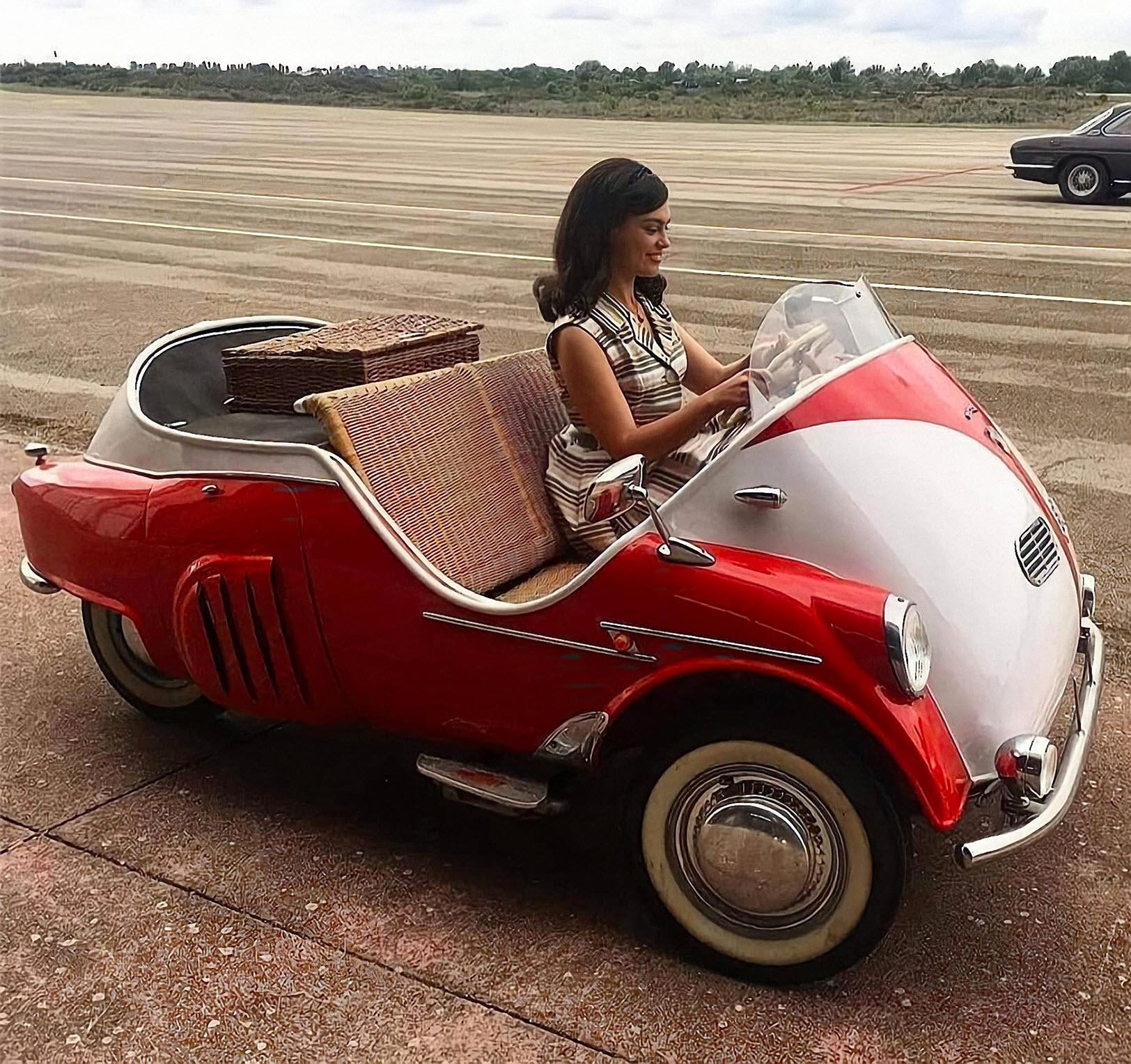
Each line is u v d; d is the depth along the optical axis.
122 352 9.74
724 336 9.68
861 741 2.74
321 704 3.46
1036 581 2.99
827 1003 2.86
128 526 3.63
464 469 3.49
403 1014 2.84
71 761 3.99
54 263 14.08
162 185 21.98
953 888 3.25
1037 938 3.06
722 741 2.80
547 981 2.94
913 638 2.62
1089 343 9.42
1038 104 55.22
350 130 38.81
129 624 4.07
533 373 3.88
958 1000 2.86
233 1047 2.76
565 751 3.08
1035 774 2.69
